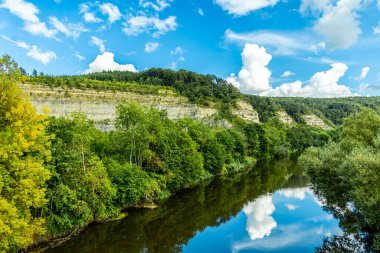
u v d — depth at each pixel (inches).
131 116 1566.2
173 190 1851.6
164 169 1674.5
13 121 816.9
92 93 4985.2
